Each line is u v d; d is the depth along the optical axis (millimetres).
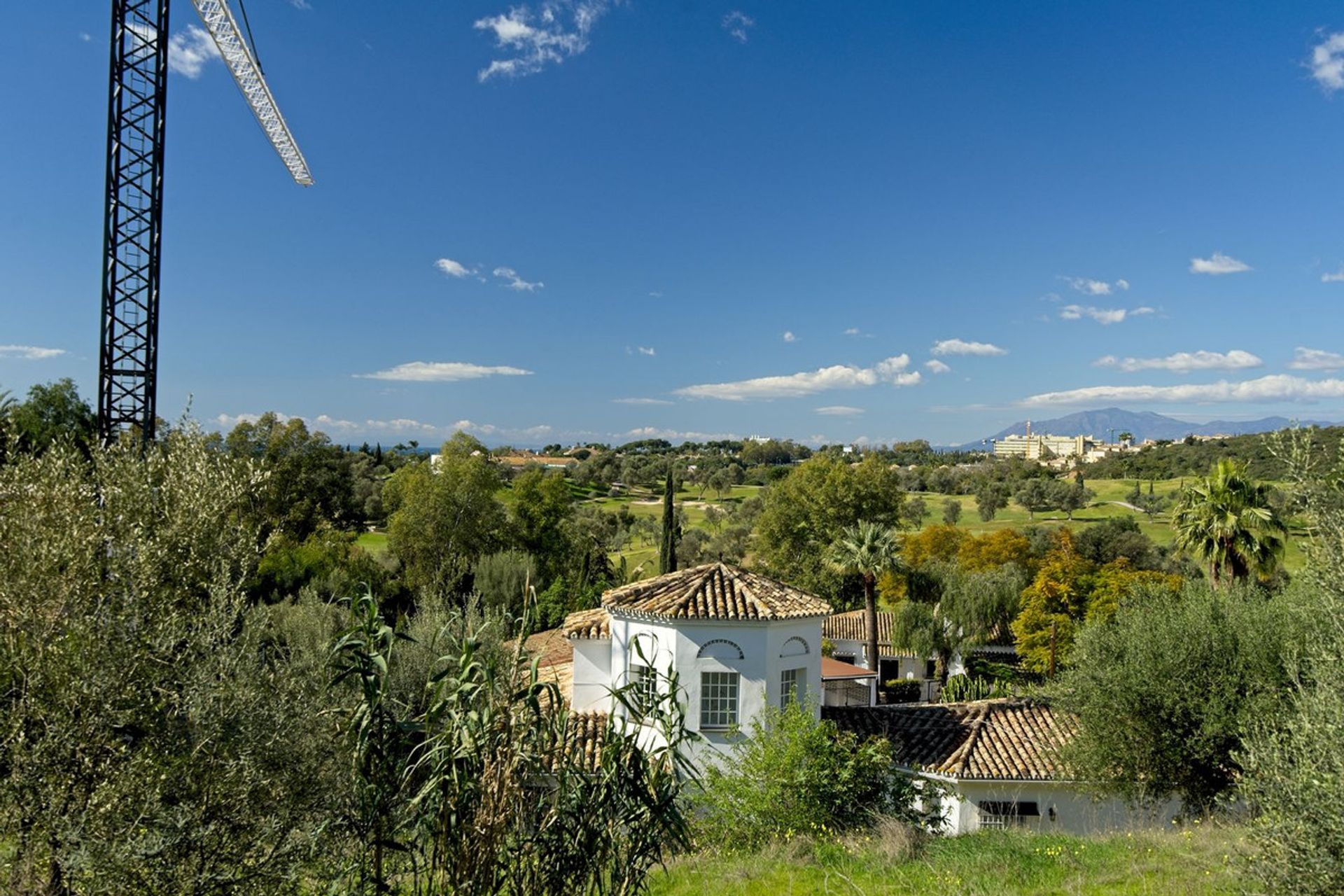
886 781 18359
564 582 53531
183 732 7309
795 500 64375
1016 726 21219
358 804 6270
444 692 6156
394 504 67500
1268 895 8328
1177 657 16797
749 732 18875
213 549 9000
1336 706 8109
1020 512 114812
